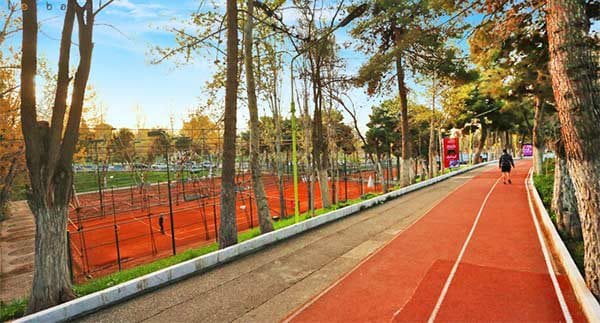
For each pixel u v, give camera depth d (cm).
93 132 2758
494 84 1477
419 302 530
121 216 2723
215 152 3500
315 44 1414
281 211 1903
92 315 537
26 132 608
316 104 1684
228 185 945
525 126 3922
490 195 1527
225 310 538
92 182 4794
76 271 1408
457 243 823
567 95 514
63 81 651
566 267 615
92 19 695
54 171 635
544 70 1116
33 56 616
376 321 481
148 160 4200
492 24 916
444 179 2316
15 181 1597
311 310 523
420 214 1196
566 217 876
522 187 1723
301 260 761
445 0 845
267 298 573
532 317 471
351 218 1189
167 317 523
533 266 653
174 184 4647
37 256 614
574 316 468
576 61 505
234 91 971
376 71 1472
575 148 513
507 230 916
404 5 1030
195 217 2638
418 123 3183
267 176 5134
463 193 1634
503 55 1184
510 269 643
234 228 945
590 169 500
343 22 1427
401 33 1612
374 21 1238
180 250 1691
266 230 1107
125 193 4050
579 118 503
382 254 772
